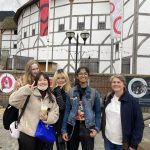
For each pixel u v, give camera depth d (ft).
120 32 62.03
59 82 19.52
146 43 76.69
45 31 65.98
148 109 47.50
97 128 17.62
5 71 50.19
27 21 118.62
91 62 96.17
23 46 121.19
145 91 47.50
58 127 19.31
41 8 65.87
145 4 76.74
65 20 101.19
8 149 26.07
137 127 15.80
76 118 17.81
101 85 50.11
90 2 97.91
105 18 95.81
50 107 16.69
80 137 17.71
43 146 16.96
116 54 88.89
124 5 85.40
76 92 17.94
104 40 95.30
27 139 16.29
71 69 98.53
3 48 173.06
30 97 16.46
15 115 17.10
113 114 16.19
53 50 102.99
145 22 76.59
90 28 97.25
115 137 16.19
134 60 76.28
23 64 107.34
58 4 103.76
